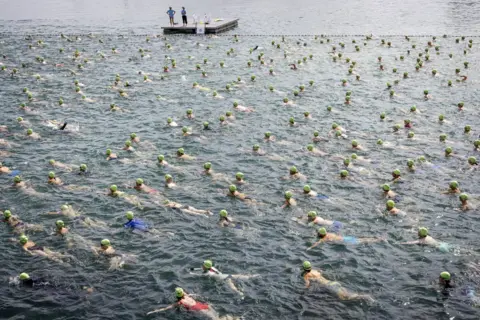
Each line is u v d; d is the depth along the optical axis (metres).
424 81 39.19
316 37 58.06
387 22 66.88
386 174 23.81
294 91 36.91
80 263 17.41
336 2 89.44
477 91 36.09
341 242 18.42
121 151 27.06
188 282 16.38
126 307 15.28
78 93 38.03
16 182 23.27
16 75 43.78
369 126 30.08
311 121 31.16
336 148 26.95
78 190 22.77
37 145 28.12
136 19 75.88
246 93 37.38
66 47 55.97
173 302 15.45
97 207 21.22
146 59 49.31
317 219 19.84
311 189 22.56
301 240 18.67
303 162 25.39
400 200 21.30
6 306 15.24
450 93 35.91
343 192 22.22
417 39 54.97
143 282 16.41
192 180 23.66
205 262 16.83
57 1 104.00
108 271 16.98
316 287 15.97
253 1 94.44
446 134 28.45
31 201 21.78
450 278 16.08
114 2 99.44
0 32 66.75
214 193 22.36
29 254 17.89
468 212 20.19
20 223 19.91
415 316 14.55
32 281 16.38
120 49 54.41
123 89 38.97
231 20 67.56
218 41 57.59
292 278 16.45
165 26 65.56
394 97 35.47
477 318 14.33
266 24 68.88
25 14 85.69
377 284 16.06
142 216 20.44
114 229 19.53
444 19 66.50
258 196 22.05
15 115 33.09
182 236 19.03
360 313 14.75
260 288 16.00
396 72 42.09
